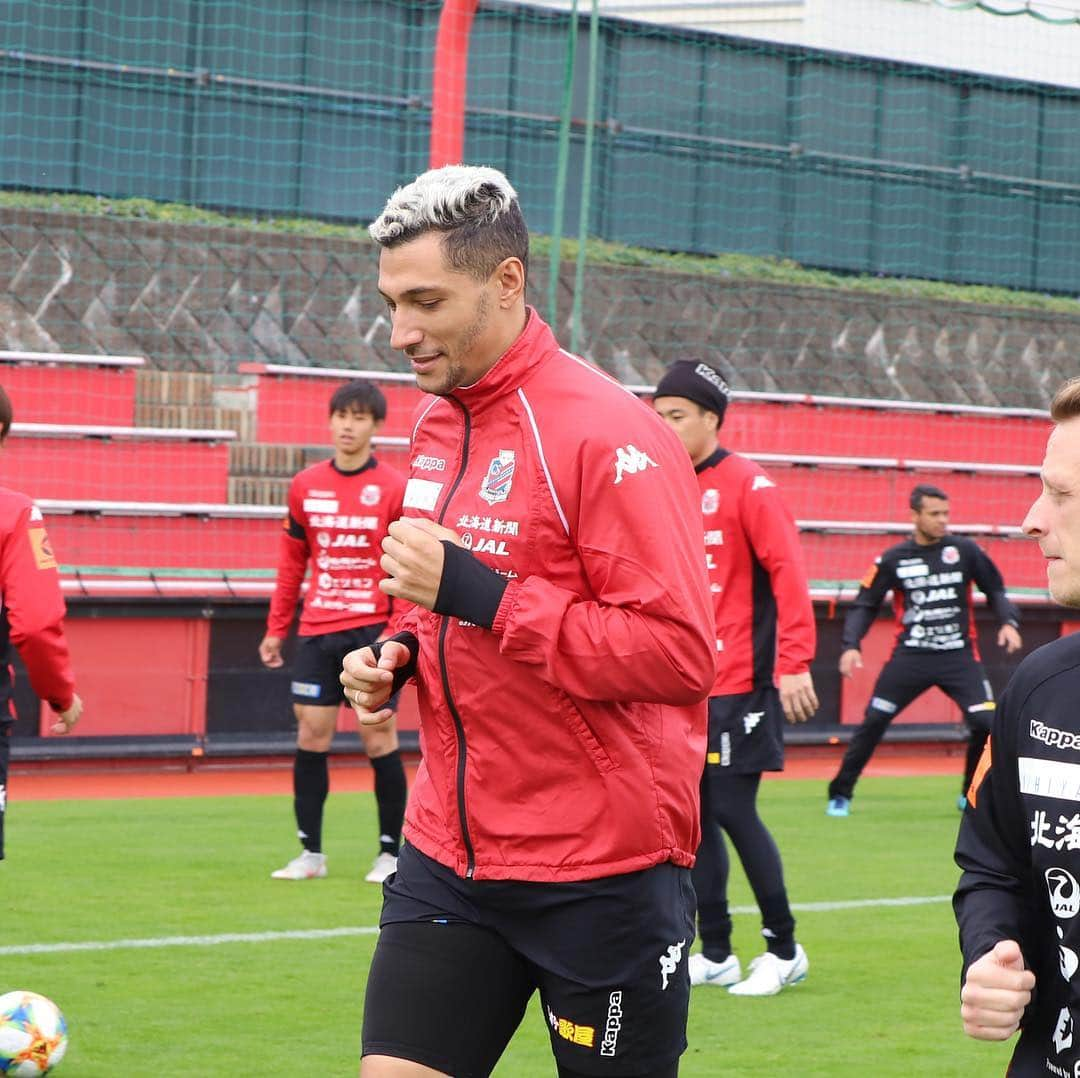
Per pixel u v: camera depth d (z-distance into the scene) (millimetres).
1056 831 3828
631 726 4652
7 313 24875
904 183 32719
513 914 4719
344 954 10344
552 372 4707
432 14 28875
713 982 9992
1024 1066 3965
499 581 4543
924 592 17016
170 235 26297
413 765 19984
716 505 9492
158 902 11797
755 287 30094
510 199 4629
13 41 26078
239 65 27719
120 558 20703
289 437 24281
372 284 27828
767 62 31438
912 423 27812
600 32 29703
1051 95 33938
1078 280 34562
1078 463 3703
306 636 12859
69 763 18484
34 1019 7516
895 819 16969
